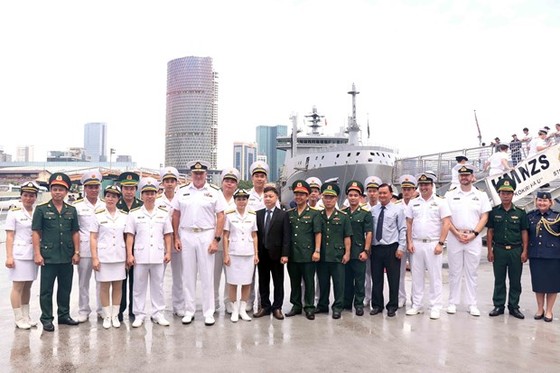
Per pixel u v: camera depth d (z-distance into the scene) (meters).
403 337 5.15
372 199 7.00
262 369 4.14
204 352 4.59
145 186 5.75
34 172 93.25
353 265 6.37
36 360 4.34
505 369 4.16
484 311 6.47
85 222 5.73
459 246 6.34
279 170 36.31
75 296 7.38
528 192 10.59
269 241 6.05
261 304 6.23
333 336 5.18
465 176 6.42
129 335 5.18
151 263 5.61
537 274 5.88
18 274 5.33
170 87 185.88
